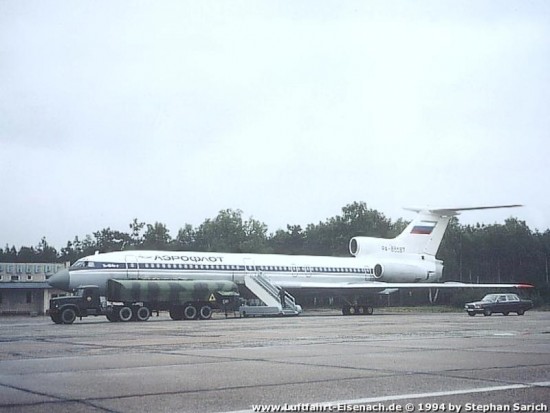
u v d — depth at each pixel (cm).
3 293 6681
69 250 16688
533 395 1049
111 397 1053
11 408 969
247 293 5047
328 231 12062
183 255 4734
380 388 1120
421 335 2414
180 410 945
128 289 4103
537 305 8400
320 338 2277
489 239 11325
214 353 1731
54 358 1628
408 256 5906
